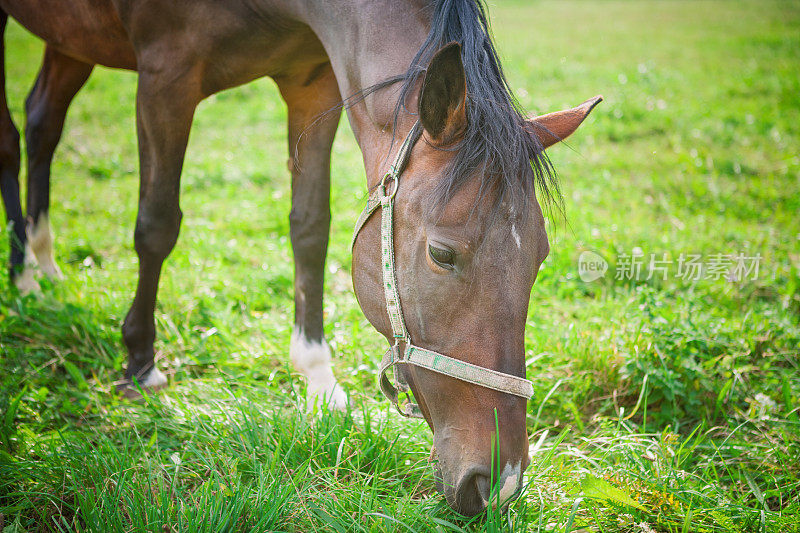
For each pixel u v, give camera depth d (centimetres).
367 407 275
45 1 329
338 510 213
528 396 172
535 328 339
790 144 706
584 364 318
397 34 213
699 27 1559
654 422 295
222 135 751
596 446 261
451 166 172
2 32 394
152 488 223
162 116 284
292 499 217
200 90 286
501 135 172
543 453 256
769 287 409
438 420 182
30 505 219
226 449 247
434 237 170
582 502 226
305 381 311
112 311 365
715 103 867
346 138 759
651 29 1545
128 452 243
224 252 445
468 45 187
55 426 279
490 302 169
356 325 341
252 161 656
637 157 668
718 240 474
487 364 170
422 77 195
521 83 965
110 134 730
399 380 199
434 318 175
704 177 613
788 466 254
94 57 341
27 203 397
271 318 375
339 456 233
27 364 321
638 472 239
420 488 239
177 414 280
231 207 539
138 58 288
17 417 278
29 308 351
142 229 297
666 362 305
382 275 192
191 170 614
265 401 288
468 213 170
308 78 297
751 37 1361
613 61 1160
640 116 812
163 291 377
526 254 172
